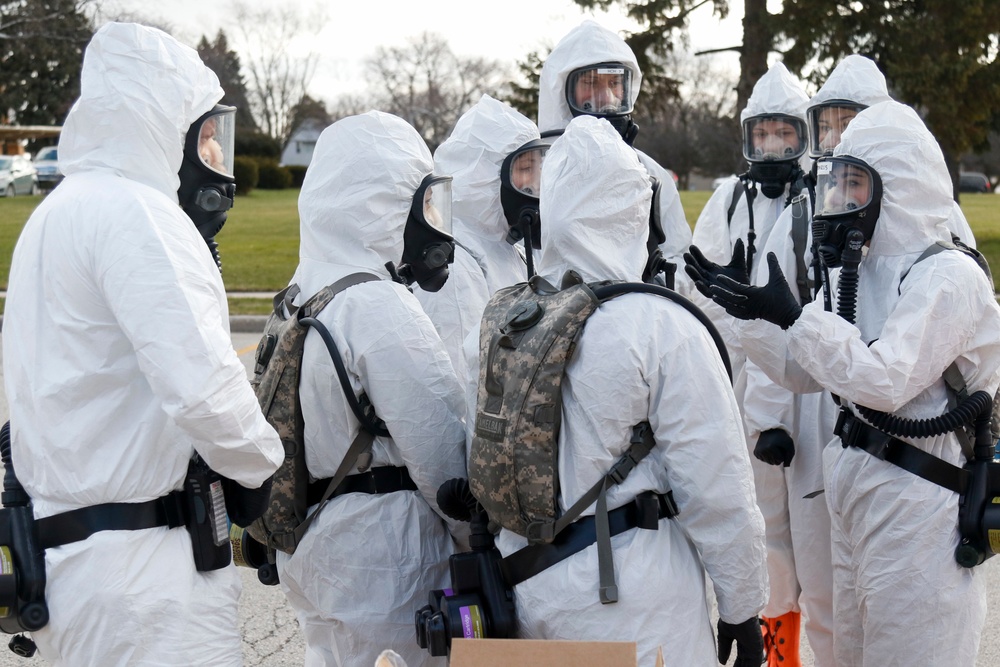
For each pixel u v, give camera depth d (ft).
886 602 9.83
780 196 16.71
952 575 9.58
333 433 9.24
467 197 12.76
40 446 7.70
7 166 112.06
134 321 7.40
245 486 8.14
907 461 9.70
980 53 52.13
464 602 8.27
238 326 37.65
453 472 9.17
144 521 7.75
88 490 7.63
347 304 9.12
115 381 7.68
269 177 152.87
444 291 11.92
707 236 17.06
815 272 10.66
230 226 81.46
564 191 8.26
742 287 9.25
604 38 14.75
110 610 7.55
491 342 8.39
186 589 7.88
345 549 9.30
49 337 7.76
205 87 8.36
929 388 9.73
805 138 16.37
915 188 9.78
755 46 52.06
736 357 15.16
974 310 9.48
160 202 7.80
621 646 6.94
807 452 12.68
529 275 12.58
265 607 15.21
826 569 12.65
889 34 50.78
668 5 50.88
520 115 13.08
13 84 147.33
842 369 9.20
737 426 8.02
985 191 155.43
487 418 8.25
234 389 7.64
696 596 8.18
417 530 9.41
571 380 7.99
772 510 13.32
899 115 9.84
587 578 7.93
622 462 7.99
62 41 137.69
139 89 7.91
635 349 7.82
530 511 8.04
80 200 7.76
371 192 9.37
